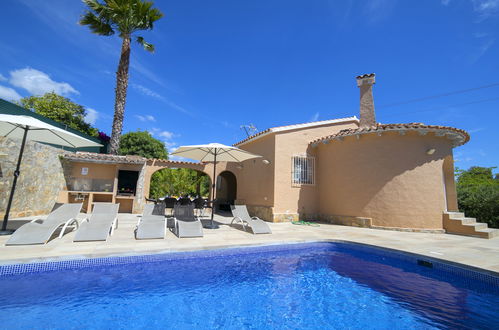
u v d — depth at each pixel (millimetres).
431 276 5559
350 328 3398
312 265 6230
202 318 3598
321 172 13633
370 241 7805
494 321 3617
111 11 16344
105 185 14742
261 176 14336
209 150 10797
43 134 7898
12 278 4504
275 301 4219
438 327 3426
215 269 5707
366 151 11531
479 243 7707
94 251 5375
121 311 3697
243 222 9586
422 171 10609
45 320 3338
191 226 8000
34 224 6363
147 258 5711
